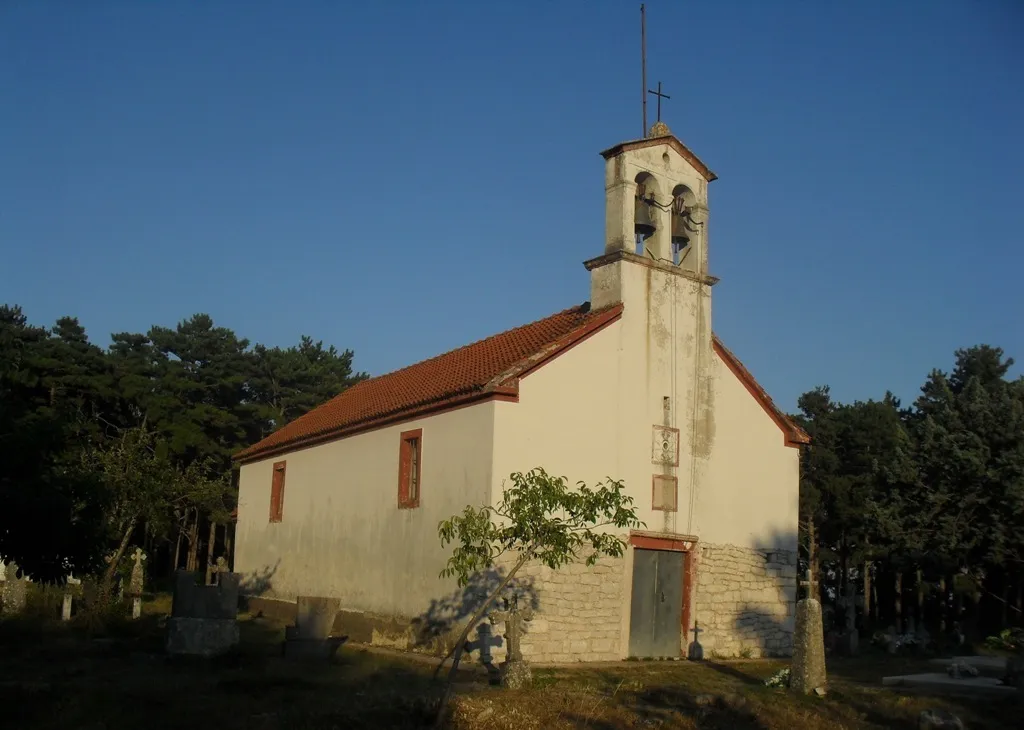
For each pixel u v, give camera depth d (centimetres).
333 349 6047
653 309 2102
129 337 5225
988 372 4631
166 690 1331
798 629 1566
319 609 1778
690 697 1434
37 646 1756
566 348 1947
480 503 1845
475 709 1232
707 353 2191
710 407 2178
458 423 1962
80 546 1088
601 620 1920
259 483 3000
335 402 3109
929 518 3095
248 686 1389
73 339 4806
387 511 2183
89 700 1220
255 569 2914
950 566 3228
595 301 2119
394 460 2191
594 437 1964
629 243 2078
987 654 2630
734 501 2189
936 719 1291
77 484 1105
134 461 2602
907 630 3138
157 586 3888
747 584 2177
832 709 1404
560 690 1434
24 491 1036
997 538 2933
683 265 2225
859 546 3884
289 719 1162
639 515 2005
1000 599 3105
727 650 2114
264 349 5519
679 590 2069
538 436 1888
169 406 4416
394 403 2259
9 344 1253
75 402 4028
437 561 1956
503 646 1780
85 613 2097
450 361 2502
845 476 4119
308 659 1723
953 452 3045
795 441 2336
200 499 3023
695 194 2222
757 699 1434
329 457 2536
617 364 2025
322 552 2486
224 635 1738
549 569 1866
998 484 2966
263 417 4881
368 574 2225
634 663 1909
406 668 1678
